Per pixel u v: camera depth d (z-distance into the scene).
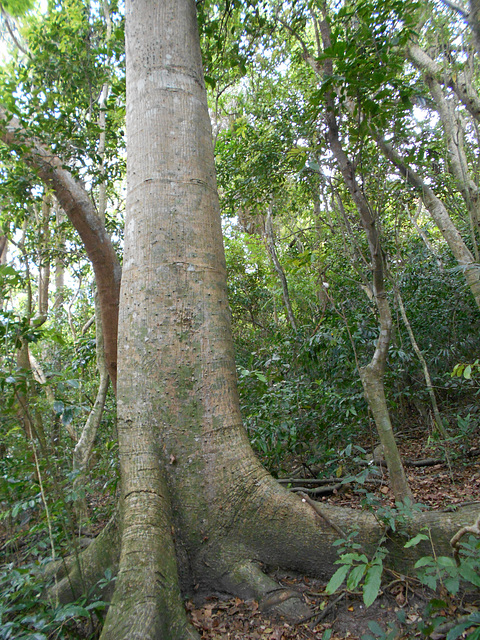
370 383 3.25
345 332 5.23
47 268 7.43
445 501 3.95
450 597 2.25
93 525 4.29
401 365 5.88
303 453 5.20
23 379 2.67
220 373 2.83
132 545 2.33
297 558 2.56
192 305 2.84
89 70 5.27
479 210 5.25
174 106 3.13
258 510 2.63
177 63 3.22
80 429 5.60
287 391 4.77
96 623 2.42
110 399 6.12
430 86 5.88
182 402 2.72
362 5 3.45
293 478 4.71
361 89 3.35
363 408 4.87
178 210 2.95
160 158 3.02
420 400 6.32
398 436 6.21
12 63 5.59
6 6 5.71
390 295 6.43
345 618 2.31
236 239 10.63
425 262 7.36
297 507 2.66
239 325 10.02
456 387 5.71
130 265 2.96
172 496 2.63
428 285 6.85
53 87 5.48
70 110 4.85
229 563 2.56
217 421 2.75
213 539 2.60
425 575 1.94
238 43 5.30
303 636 2.22
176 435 2.69
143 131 3.10
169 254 2.88
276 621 2.33
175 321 2.80
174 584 2.24
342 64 3.17
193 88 3.25
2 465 3.27
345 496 4.25
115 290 4.81
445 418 5.61
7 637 1.98
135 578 2.17
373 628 1.97
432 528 2.47
